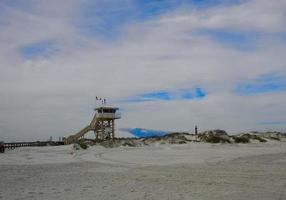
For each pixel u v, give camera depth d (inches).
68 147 2728.8
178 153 1855.3
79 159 1547.7
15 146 3046.3
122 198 586.6
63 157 1697.8
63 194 633.0
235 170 971.9
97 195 617.6
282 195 598.9
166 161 1355.8
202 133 3245.6
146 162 1330.0
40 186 738.2
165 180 800.9
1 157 1713.8
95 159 1537.9
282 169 984.9
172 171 987.9
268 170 963.3
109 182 781.3
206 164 1177.4
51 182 799.7
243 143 2888.8
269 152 1815.9
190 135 3353.8
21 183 789.2
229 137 3038.9
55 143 3661.4
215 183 741.3
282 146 2466.8
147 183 756.6
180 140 3117.6
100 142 3243.1
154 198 583.2
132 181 792.3
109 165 1223.5
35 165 1257.4
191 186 707.4
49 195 625.3
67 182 794.2
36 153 2091.5
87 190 673.6
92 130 3983.8
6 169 1117.7
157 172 971.3
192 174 903.7
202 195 607.2
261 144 2763.3
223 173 909.2
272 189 658.2
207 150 2071.9
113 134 3981.3
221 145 2610.7
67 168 1135.0
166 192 640.4
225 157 1482.5
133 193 633.0
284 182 740.7
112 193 636.1
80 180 825.5
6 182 808.9
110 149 2561.5
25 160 1503.4
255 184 719.1
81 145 2805.1
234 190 652.7
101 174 948.0
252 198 576.4
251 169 991.6
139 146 2933.1
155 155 1740.9
